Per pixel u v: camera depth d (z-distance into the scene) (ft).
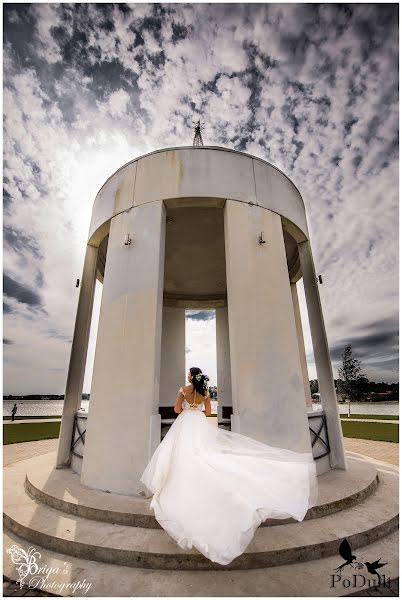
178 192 15.67
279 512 6.98
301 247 20.42
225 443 9.25
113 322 14.87
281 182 18.47
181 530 7.15
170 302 30.89
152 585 7.42
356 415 71.97
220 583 7.47
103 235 19.10
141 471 11.91
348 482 13.58
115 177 18.25
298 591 7.16
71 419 17.39
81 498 11.44
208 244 23.17
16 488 14.20
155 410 12.90
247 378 13.32
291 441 13.23
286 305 15.52
